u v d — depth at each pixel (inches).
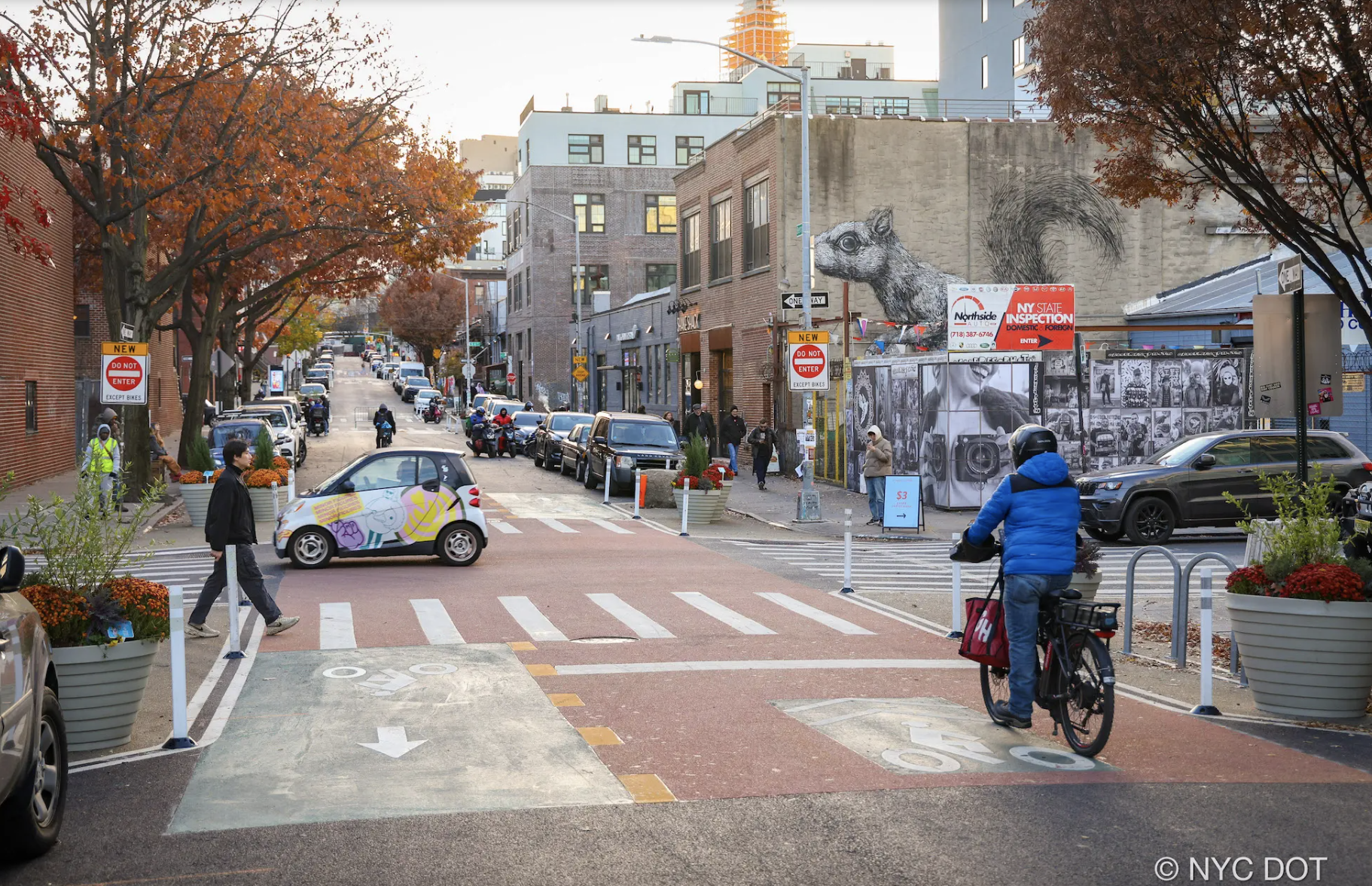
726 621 542.9
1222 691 414.0
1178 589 463.2
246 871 240.5
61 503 362.6
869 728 353.7
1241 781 301.0
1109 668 314.0
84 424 1588.3
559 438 1551.4
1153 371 1104.8
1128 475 844.6
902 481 942.4
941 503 1098.1
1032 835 259.9
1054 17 545.0
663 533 942.4
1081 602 330.6
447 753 327.9
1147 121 560.7
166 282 1119.6
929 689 408.8
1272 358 489.7
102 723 335.6
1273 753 327.9
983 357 1083.9
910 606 595.2
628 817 273.0
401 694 398.9
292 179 1112.8
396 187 1418.6
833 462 1374.3
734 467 1451.8
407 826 267.3
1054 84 566.6
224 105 1067.3
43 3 976.3
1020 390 1090.1
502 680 419.5
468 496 724.7
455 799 286.5
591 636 503.2
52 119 953.5
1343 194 533.0
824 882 233.3
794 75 1007.6
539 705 382.6
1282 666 369.1
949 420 1083.3
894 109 3496.6
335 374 5797.2
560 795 289.7
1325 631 362.6
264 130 1082.1
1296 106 522.0
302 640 494.9
